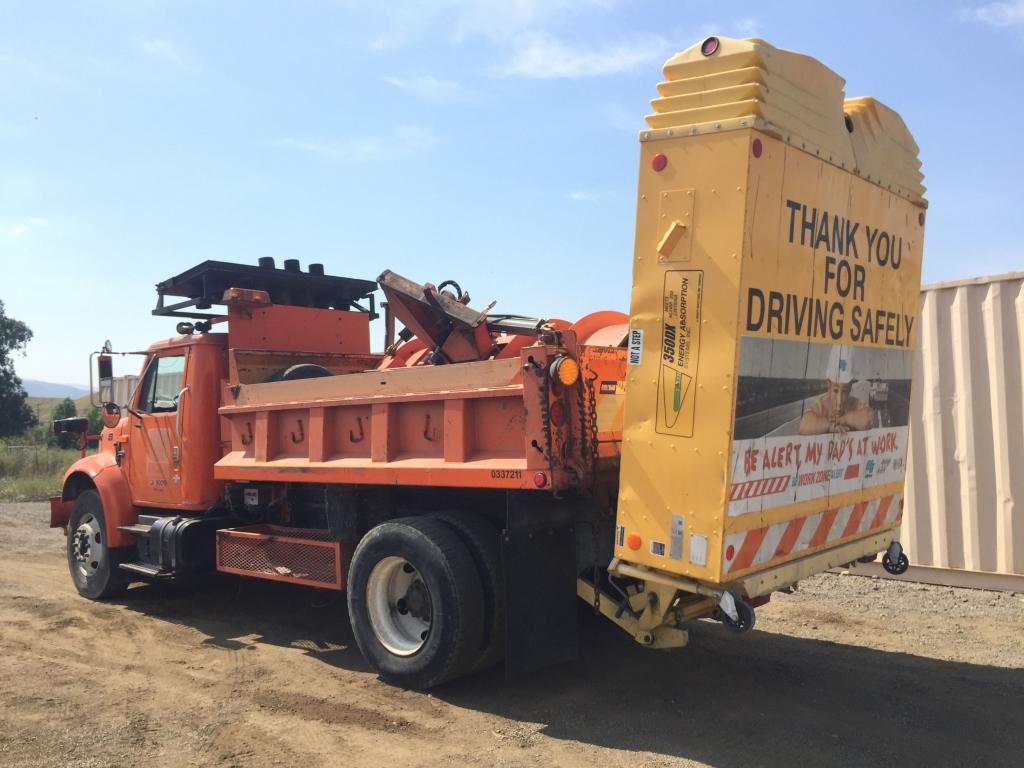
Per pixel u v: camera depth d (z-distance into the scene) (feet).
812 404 14.53
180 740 14.43
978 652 19.57
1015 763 13.34
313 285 26.37
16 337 173.06
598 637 20.74
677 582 13.21
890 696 16.52
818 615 23.07
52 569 31.30
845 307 15.31
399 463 17.49
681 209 13.17
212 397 23.86
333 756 13.75
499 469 15.46
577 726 14.99
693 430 12.94
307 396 19.97
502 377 15.74
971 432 25.58
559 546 16.31
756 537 13.32
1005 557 24.91
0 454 78.84
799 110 13.69
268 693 16.89
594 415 15.78
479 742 14.28
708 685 17.25
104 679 17.83
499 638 16.39
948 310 26.30
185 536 22.93
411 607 17.46
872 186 16.05
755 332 12.91
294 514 22.52
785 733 14.61
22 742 14.29
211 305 24.39
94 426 78.02
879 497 17.25
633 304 13.71
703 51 13.16
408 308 20.22
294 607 24.79
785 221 13.42
